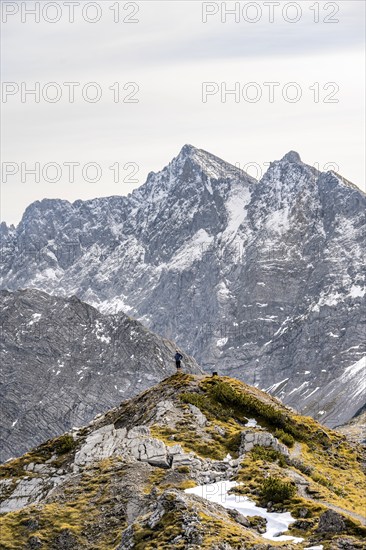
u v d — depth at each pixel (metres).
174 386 111.81
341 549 62.59
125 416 110.00
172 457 88.69
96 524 78.81
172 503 68.62
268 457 90.00
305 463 93.56
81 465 97.25
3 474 101.88
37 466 101.62
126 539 67.25
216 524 66.25
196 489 80.62
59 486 86.69
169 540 65.06
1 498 97.19
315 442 104.12
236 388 114.19
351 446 106.19
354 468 100.19
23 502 95.88
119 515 79.50
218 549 62.72
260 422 105.06
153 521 67.62
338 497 80.19
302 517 71.44
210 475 85.00
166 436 97.44
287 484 77.00
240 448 93.25
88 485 85.25
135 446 91.38
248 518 71.06
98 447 98.88
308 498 77.81
